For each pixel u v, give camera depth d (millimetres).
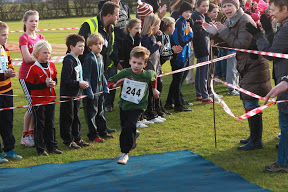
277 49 3859
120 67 6043
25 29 5168
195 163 4320
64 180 3914
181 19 6695
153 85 4543
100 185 3754
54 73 4938
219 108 7023
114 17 5457
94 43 5102
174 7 7633
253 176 3945
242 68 4621
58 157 4750
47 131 4879
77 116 5129
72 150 5020
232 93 8031
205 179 3834
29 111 5176
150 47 5875
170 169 4156
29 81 4672
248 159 4445
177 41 6637
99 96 5430
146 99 4441
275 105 6992
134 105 4367
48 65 4797
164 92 8586
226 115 6520
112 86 4406
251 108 4680
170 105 7078
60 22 34906
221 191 3523
